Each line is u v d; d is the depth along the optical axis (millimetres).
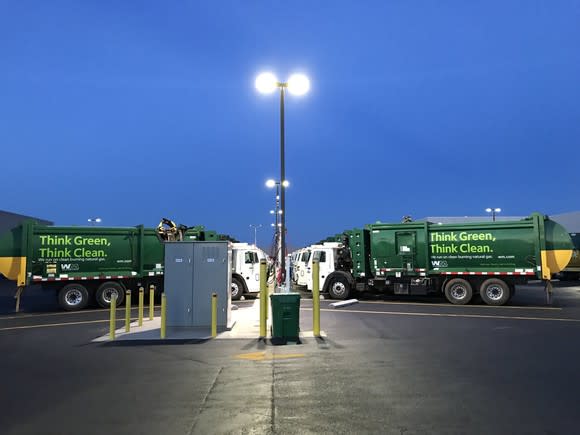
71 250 16828
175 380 6379
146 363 7441
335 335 9859
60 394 5793
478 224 17031
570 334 9914
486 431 4469
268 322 11922
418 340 9234
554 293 21766
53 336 10234
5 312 15938
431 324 11445
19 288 16047
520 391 5738
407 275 17844
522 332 10180
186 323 10812
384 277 18219
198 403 5375
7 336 10336
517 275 16422
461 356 7750
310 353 8070
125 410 5160
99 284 17141
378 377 6434
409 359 7539
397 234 18078
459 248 17234
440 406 5195
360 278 18828
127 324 10516
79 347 8883
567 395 5566
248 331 10414
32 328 11633
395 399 5449
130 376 6625
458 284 16859
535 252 16203
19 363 7535
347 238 20172
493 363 7234
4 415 5039
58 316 14414
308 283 20594
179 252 10969
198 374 6691
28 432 4551
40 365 7375
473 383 6109
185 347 8742
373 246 18359
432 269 17516
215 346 8805
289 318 9297
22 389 6027
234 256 19391
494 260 16734
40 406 5332
